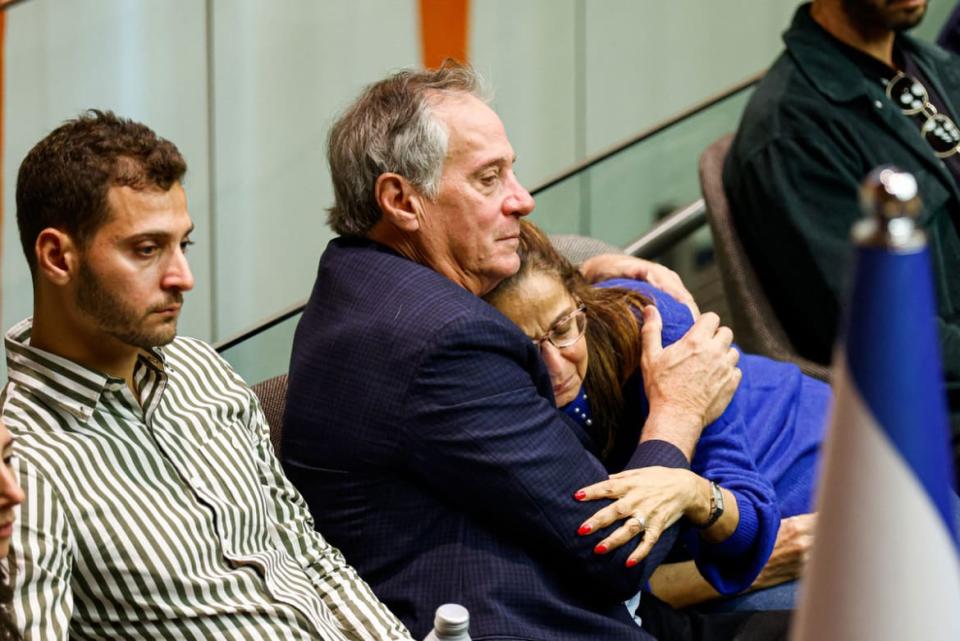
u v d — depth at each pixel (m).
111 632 2.72
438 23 9.97
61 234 2.68
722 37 10.24
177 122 9.27
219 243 9.27
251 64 9.47
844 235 4.74
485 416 3.06
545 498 3.08
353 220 3.34
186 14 9.26
